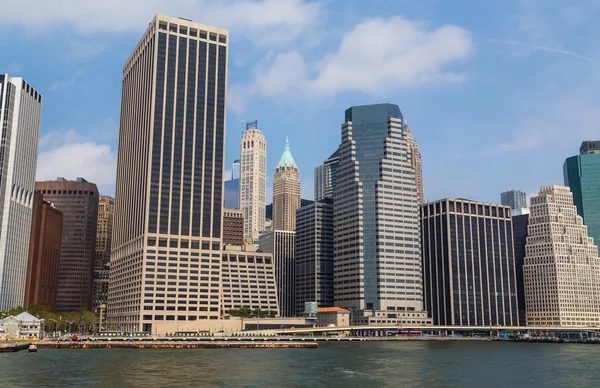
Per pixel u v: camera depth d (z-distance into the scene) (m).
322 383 149.75
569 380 162.75
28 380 145.38
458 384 152.50
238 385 141.88
